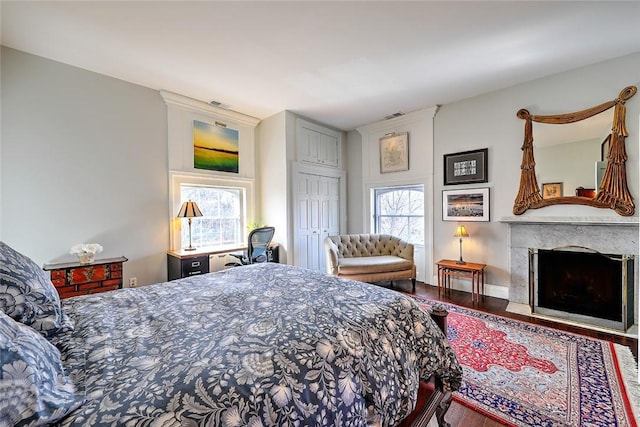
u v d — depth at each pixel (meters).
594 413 1.53
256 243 3.64
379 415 1.00
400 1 1.99
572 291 2.96
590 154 2.92
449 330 2.60
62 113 2.83
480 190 3.71
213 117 4.07
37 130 2.70
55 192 2.80
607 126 2.83
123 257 3.11
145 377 0.76
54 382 0.68
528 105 3.31
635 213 2.67
